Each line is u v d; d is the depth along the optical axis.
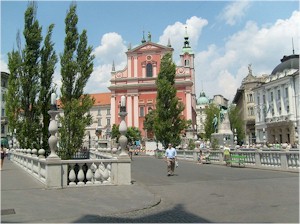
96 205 9.49
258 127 80.12
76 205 9.47
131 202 9.94
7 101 24.36
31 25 23.25
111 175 13.50
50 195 11.02
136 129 72.44
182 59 105.06
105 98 111.88
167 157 19.38
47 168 12.41
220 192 12.30
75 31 19.08
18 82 23.44
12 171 20.56
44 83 23.55
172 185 14.67
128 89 80.19
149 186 14.36
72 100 18.58
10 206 9.24
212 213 8.63
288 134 66.62
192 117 80.69
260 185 14.02
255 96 81.56
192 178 17.42
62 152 18.09
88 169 13.20
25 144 23.33
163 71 49.31
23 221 7.69
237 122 75.81
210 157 30.67
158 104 48.72
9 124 24.30
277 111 70.88
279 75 69.88
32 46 23.30
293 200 10.14
